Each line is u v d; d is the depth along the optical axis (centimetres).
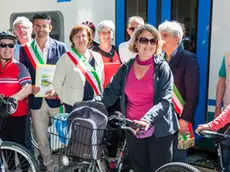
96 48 392
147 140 268
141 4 431
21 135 343
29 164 316
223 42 375
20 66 330
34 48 353
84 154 246
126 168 289
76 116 254
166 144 262
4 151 321
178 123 283
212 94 386
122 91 269
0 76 322
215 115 344
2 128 330
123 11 445
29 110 366
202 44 390
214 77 384
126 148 285
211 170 376
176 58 301
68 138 248
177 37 299
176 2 405
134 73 265
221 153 241
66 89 335
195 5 391
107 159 284
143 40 256
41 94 346
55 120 258
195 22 393
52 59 356
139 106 263
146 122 237
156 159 265
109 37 389
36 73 344
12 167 329
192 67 295
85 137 244
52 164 376
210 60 386
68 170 264
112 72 383
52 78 347
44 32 351
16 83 326
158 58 263
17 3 495
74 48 339
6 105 300
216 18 378
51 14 465
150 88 258
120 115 253
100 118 251
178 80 301
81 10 442
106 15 458
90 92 334
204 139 403
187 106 297
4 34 319
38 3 475
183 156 310
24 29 382
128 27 400
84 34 333
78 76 328
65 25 456
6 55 320
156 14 421
